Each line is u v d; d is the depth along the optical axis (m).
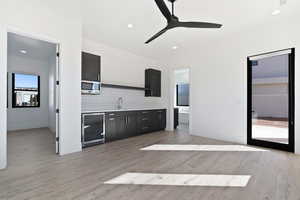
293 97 3.29
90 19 3.31
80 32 3.46
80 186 2.03
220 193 1.87
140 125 5.19
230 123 4.27
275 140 3.61
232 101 4.23
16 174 2.34
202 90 4.93
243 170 2.49
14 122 5.71
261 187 2.00
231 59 4.25
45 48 4.82
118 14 3.10
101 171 2.46
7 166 2.62
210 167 2.61
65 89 3.22
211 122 4.70
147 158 3.03
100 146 3.86
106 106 4.90
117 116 4.52
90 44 4.49
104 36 4.21
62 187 2.00
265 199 1.75
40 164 2.71
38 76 6.24
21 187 1.99
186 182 2.13
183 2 2.68
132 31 3.88
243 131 4.02
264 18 3.28
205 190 1.94
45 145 3.86
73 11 3.01
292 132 3.31
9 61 5.56
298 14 3.15
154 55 5.93
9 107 5.60
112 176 2.30
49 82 6.14
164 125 6.07
